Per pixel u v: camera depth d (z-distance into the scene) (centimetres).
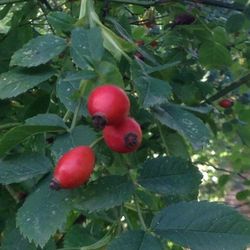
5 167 15
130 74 16
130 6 32
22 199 19
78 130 15
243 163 39
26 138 15
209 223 14
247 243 13
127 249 14
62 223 14
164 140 20
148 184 15
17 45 23
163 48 30
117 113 13
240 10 26
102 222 19
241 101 35
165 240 14
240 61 34
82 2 17
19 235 16
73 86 16
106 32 17
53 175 14
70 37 17
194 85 28
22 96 23
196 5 27
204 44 28
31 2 25
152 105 15
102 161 17
